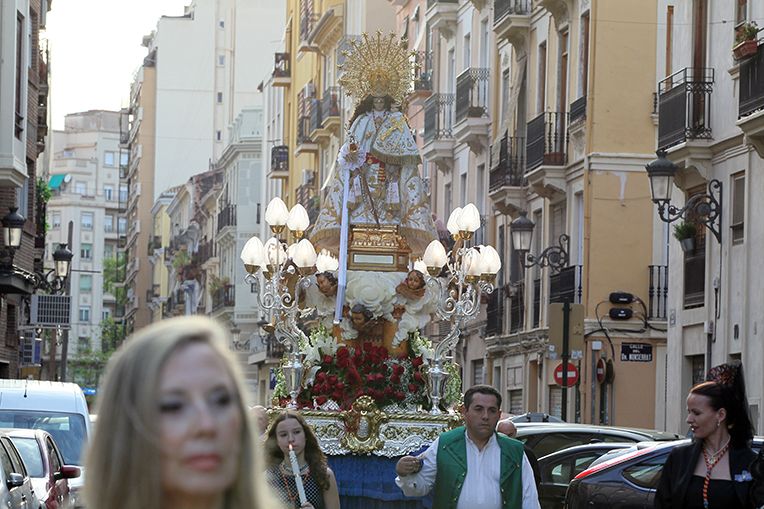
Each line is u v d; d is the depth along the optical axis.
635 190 57.19
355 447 23.59
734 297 45.38
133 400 5.12
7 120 57.78
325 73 109.94
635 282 56.91
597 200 57.12
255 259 24.88
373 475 23.67
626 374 55.97
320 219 26.19
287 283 25.17
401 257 25.75
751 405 43.66
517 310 66.06
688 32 48.81
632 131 57.41
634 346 54.09
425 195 26.34
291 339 24.81
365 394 24.45
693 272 48.34
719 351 46.06
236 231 141.25
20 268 62.44
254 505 5.24
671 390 49.75
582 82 59.66
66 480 27.86
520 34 67.38
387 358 24.94
